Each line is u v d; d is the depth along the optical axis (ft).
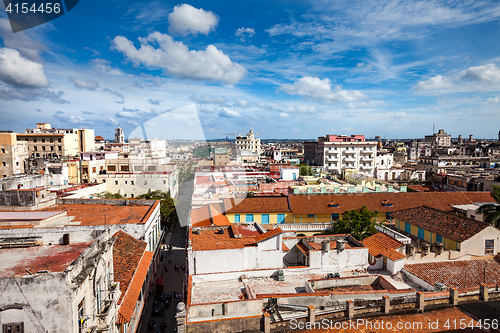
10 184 156.87
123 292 77.97
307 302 66.23
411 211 123.75
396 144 575.38
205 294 73.31
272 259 84.48
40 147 352.69
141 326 98.02
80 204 144.25
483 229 93.09
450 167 313.53
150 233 124.26
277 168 247.70
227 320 57.06
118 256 94.27
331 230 138.10
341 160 389.60
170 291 121.49
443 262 88.22
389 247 90.99
